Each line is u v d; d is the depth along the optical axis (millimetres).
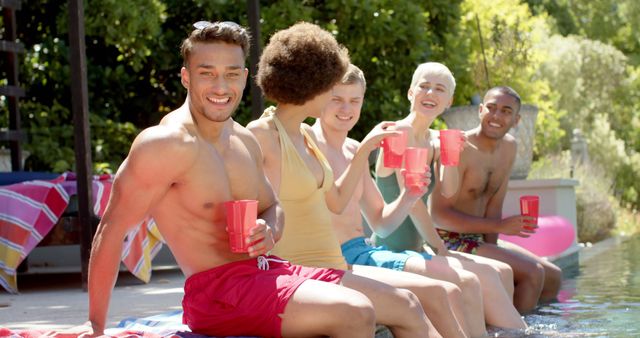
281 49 4391
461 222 6633
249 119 11945
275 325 3604
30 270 9594
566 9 32344
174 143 3559
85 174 7133
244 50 3758
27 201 7172
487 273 5375
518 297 6363
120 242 3572
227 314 3666
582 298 6664
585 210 15109
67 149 11398
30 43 11945
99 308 3592
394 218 5090
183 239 3732
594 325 5309
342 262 4547
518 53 14500
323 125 5227
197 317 3748
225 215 3744
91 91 12086
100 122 11516
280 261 3920
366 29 11547
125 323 4348
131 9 11086
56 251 10195
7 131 9250
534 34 15141
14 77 9438
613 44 32281
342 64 4449
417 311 3936
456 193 6879
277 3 11875
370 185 5230
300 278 3678
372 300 3893
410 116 6109
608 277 8062
